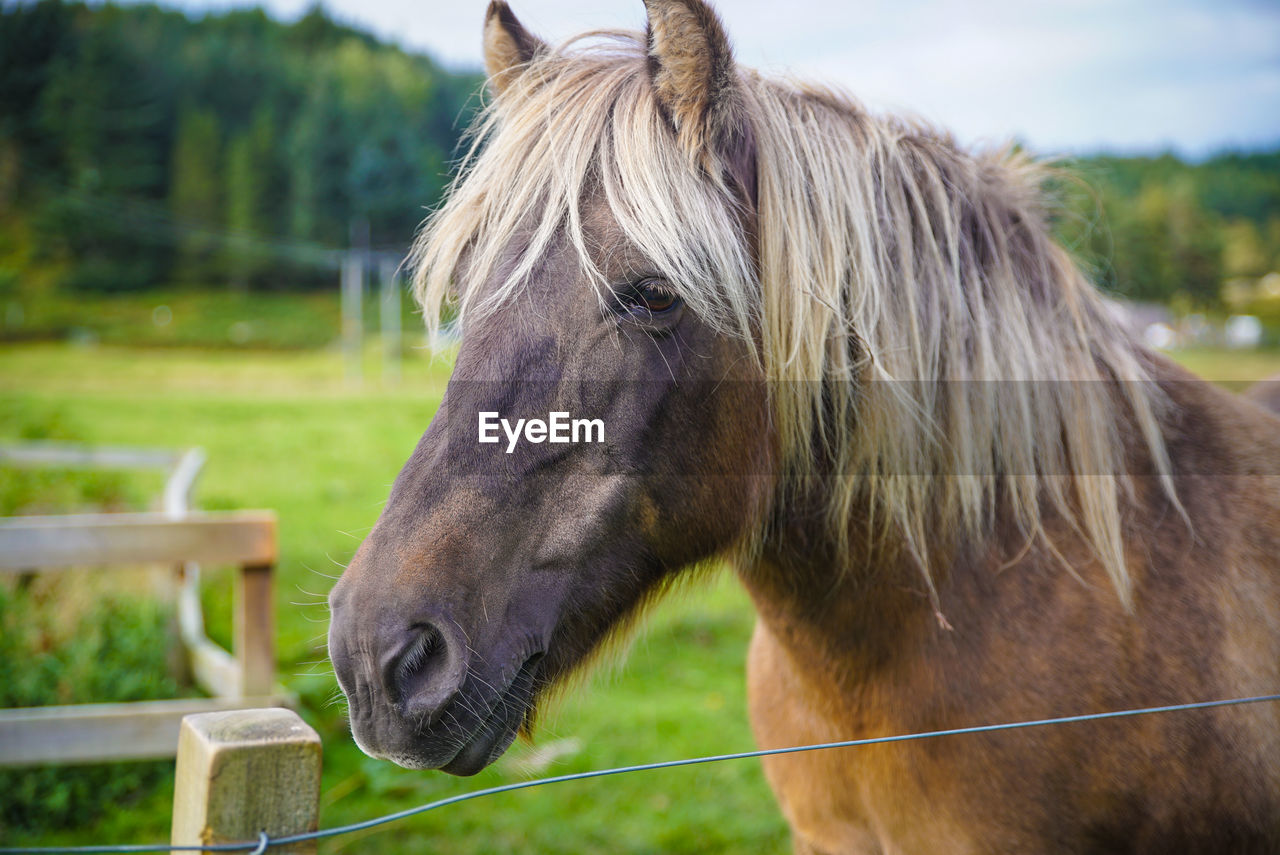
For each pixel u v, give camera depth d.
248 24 107.31
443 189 1.56
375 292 66.69
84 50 74.62
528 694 1.27
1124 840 1.37
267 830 0.89
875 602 1.45
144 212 72.12
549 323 1.24
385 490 9.56
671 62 1.29
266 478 10.30
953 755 1.39
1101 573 1.40
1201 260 32.50
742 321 1.31
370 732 1.16
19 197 70.06
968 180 1.53
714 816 3.42
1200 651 1.35
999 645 1.39
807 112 1.46
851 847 1.60
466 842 3.21
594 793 3.58
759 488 1.39
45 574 4.74
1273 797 1.35
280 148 74.75
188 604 4.04
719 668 4.98
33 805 3.21
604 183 1.27
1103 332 1.55
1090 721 1.34
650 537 1.33
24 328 50.75
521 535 1.24
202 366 37.19
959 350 1.44
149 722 3.07
